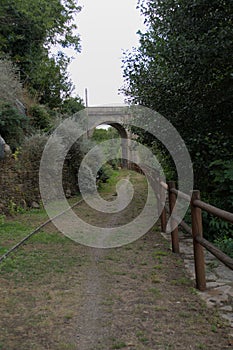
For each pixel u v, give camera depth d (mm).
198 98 5473
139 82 7371
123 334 2561
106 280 3746
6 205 7855
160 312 2916
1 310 3016
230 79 4914
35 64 14773
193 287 3449
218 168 5477
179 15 5273
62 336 2553
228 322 2678
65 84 18266
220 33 4539
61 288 3535
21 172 8672
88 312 2957
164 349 2334
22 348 2387
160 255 4668
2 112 9227
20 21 13320
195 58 4824
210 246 3000
